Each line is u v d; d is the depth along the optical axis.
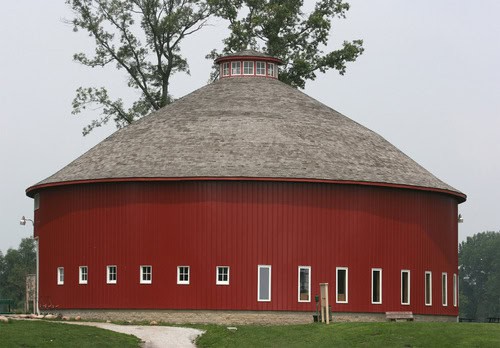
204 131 64.88
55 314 64.94
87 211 64.06
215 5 91.62
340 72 93.81
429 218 66.50
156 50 91.31
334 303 61.81
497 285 154.88
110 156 65.00
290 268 61.19
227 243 61.06
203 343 50.78
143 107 91.19
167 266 61.53
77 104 90.12
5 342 46.53
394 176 64.56
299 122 66.56
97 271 63.22
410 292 64.75
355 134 67.81
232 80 72.12
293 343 51.16
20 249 168.25
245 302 60.75
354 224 62.72
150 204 62.22
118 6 90.12
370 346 50.09
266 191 61.34
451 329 52.75
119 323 60.34
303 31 94.31
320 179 61.56
